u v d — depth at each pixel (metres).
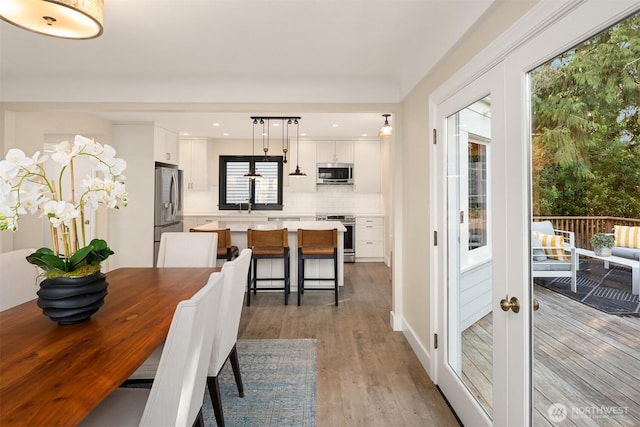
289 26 2.24
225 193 7.18
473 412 1.79
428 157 2.49
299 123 5.50
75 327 1.45
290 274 4.68
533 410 1.33
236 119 5.14
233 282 1.90
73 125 4.46
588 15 1.01
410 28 2.25
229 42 2.48
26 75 3.17
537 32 1.24
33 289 2.17
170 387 1.09
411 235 2.97
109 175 1.58
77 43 2.51
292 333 3.26
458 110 1.97
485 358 1.72
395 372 2.53
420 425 1.95
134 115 4.84
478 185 1.78
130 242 5.21
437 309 2.34
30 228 3.93
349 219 6.88
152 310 1.68
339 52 2.65
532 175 1.32
